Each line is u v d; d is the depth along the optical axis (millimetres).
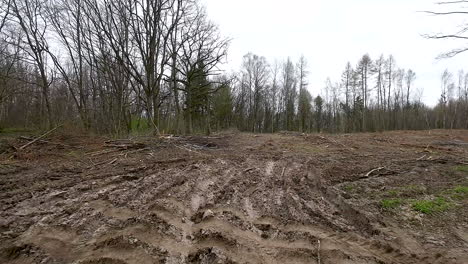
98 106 19188
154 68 15344
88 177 6117
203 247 3498
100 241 3486
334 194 5578
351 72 45719
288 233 3998
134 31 14289
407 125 44500
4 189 5238
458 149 11617
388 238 4004
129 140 10750
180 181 6012
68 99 22234
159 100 17547
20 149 8500
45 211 4277
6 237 3504
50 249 3309
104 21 15914
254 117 42875
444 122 42125
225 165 7855
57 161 7688
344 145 12461
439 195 5562
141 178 6164
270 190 5812
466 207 4977
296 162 8469
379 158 9242
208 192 5477
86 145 9812
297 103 46281
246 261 3273
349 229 4234
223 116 34688
